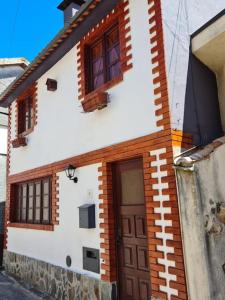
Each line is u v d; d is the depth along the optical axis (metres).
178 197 4.00
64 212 6.55
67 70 7.09
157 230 4.25
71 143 6.57
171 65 4.53
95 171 5.69
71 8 8.49
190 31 4.98
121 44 5.36
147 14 4.89
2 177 11.66
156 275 4.18
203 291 3.61
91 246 5.58
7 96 9.73
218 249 3.59
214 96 5.00
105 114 5.59
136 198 4.91
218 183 3.82
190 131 4.47
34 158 8.20
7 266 9.02
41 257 7.29
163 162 4.29
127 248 4.99
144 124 4.70
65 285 6.16
